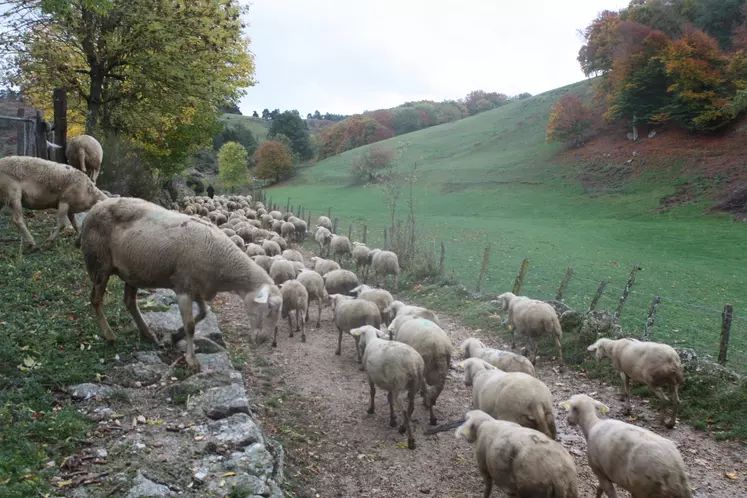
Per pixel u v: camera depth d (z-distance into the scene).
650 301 16.25
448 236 32.38
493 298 15.19
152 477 5.20
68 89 24.23
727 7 67.12
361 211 52.16
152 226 7.66
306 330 12.98
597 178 56.16
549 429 6.51
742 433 7.80
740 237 32.22
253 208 42.28
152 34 21.98
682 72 56.09
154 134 29.33
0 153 15.66
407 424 7.51
